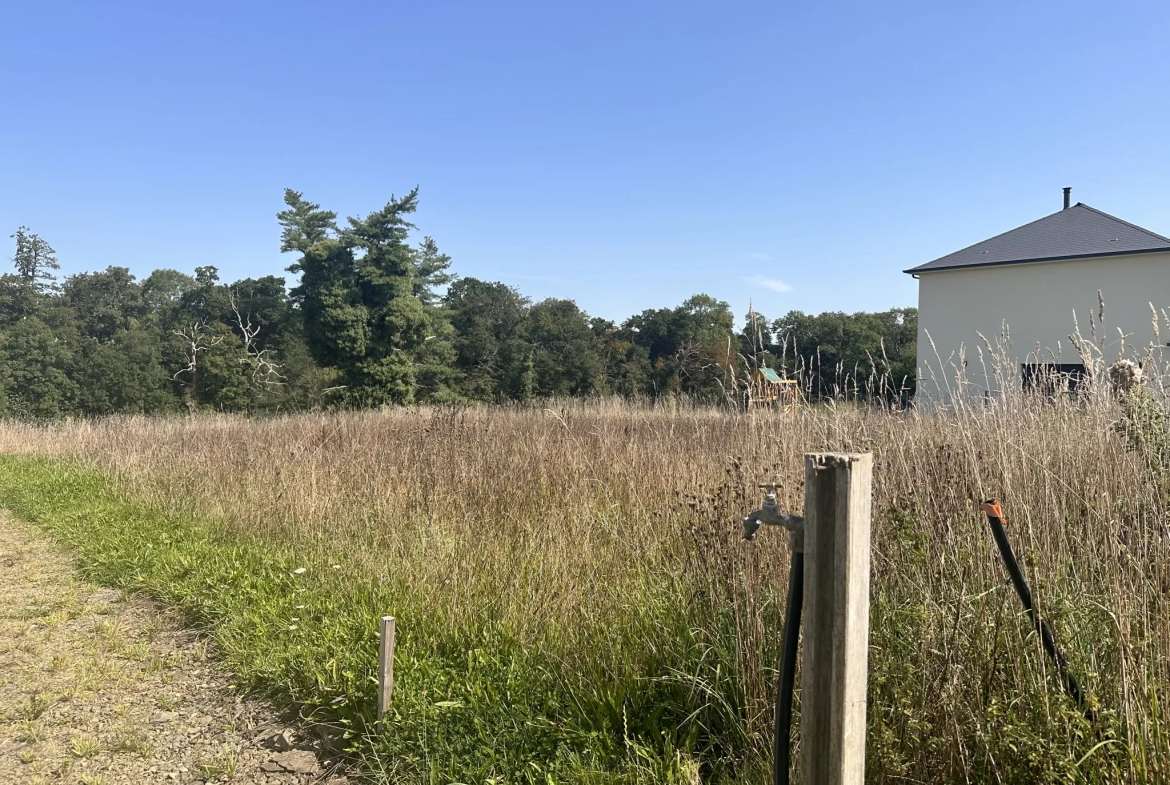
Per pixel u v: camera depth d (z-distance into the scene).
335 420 14.70
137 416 21.03
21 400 34.84
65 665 4.60
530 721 3.19
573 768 2.87
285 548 6.33
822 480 1.68
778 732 1.87
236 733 3.66
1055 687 2.38
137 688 4.24
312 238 35.25
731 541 3.61
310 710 3.78
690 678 3.16
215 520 7.58
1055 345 16.91
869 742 2.53
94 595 6.13
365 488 7.19
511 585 4.50
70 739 3.66
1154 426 3.45
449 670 3.74
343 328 32.75
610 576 4.41
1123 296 15.99
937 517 3.34
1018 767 2.20
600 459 7.31
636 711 3.20
